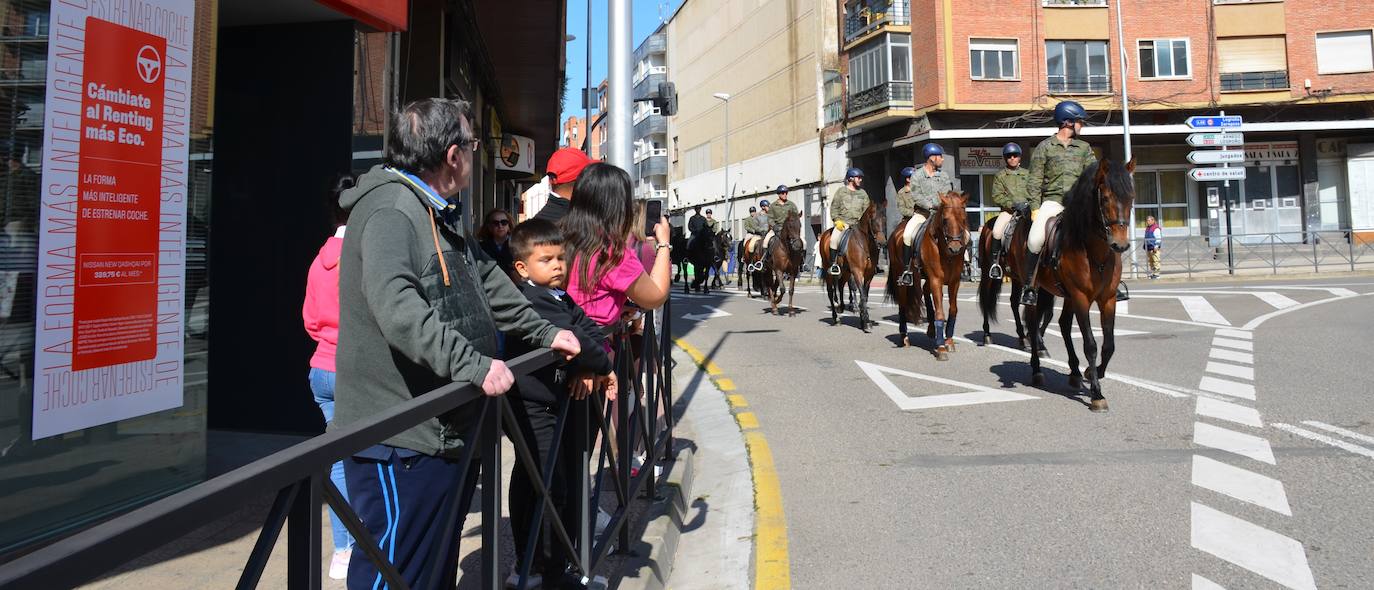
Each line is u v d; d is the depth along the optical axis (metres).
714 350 11.77
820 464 5.82
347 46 6.20
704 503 5.20
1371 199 32.03
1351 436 5.76
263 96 6.28
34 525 3.70
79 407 3.89
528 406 3.20
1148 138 32.47
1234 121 23.98
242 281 6.21
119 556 1.09
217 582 3.23
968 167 32.00
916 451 6.00
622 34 7.43
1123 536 4.19
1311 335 10.47
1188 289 18.31
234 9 5.96
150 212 4.28
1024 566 3.90
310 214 6.16
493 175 21.23
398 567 2.30
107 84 4.03
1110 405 7.10
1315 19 31.17
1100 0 31.42
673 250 26.28
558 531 3.03
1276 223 32.47
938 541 4.28
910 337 12.02
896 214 12.73
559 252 3.48
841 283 14.95
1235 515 4.39
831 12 40.34
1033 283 7.84
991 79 31.12
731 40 51.00
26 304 3.66
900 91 32.91
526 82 18.11
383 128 6.76
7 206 3.60
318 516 1.55
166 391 4.38
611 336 3.77
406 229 2.31
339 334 2.45
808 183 41.84
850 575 3.92
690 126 58.31
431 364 2.17
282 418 6.12
